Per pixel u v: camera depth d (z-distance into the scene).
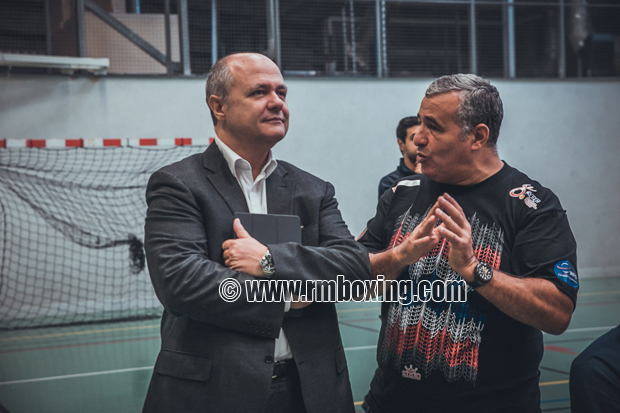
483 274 1.42
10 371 4.50
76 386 4.04
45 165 7.21
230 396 1.37
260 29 8.26
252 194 1.56
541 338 1.65
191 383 1.40
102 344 5.44
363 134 8.59
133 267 7.50
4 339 5.75
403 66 8.91
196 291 1.36
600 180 9.48
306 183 1.65
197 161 1.55
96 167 7.41
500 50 9.17
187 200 1.45
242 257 1.40
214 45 8.06
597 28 9.62
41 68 7.26
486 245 1.57
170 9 7.96
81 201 7.33
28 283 7.10
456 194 1.67
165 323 1.59
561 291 1.46
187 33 7.90
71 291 7.26
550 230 1.52
